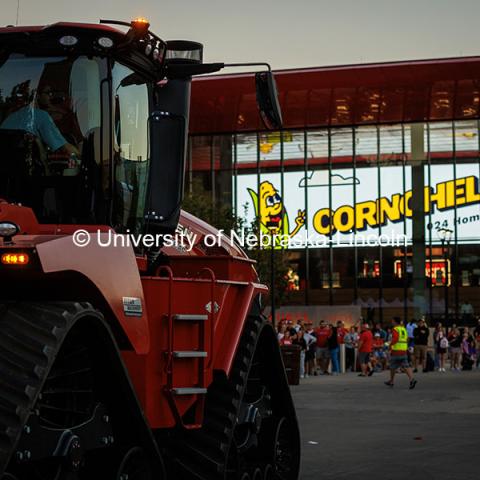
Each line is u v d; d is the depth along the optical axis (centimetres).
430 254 5144
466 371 3659
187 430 751
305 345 3247
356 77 4959
